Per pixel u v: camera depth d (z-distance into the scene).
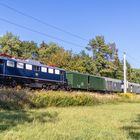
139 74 127.12
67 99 33.59
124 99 50.75
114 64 91.25
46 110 25.94
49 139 12.18
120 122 19.03
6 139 11.88
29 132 13.52
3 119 17.97
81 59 83.50
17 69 37.12
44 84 42.44
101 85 58.53
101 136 13.26
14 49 82.06
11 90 27.83
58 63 78.06
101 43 86.25
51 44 92.31
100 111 27.44
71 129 15.07
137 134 14.20
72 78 48.62
